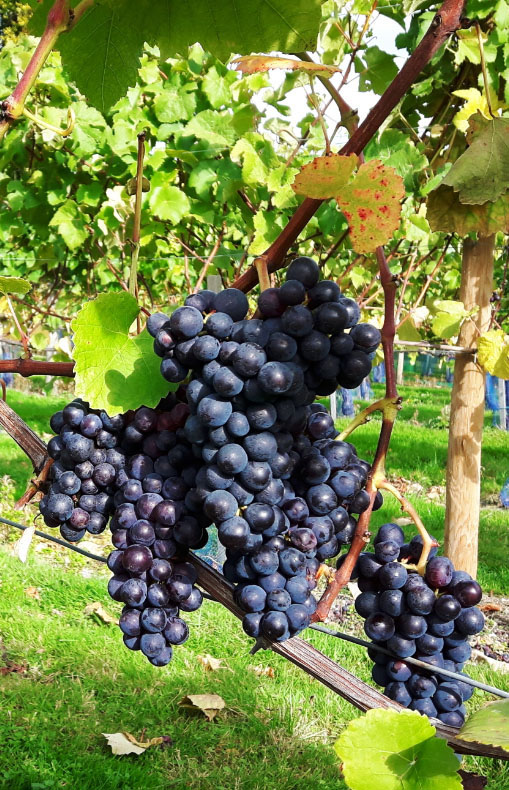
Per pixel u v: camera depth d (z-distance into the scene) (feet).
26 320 21.76
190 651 15.29
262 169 12.76
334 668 3.29
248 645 15.66
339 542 3.59
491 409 48.85
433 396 65.72
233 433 2.97
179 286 27.27
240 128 12.44
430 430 43.80
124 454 3.60
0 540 21.62
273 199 12.00
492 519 25.59
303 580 3.27
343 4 8.84
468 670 14.35
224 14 3.18
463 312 12.65
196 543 3.32
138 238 3.96
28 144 17.17
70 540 3.76
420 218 12.46
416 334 15.49
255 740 12.27
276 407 3.00
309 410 3.52
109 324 3.48
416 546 3.73
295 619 3.18
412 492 28.84
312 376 3.14
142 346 3.51
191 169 15.29
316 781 11.24
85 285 23.48
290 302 2.93
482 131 3.47
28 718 12.34
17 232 20.71
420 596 3.49
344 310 2.93
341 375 3.17
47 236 19.60
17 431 4.01
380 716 2.76
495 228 4.14
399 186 2.63
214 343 2.96
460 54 10.29
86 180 17.88
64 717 12.53
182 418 3.32
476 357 12.72
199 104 15.37
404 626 3.54
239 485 3.06
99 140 16.05
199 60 14.73
